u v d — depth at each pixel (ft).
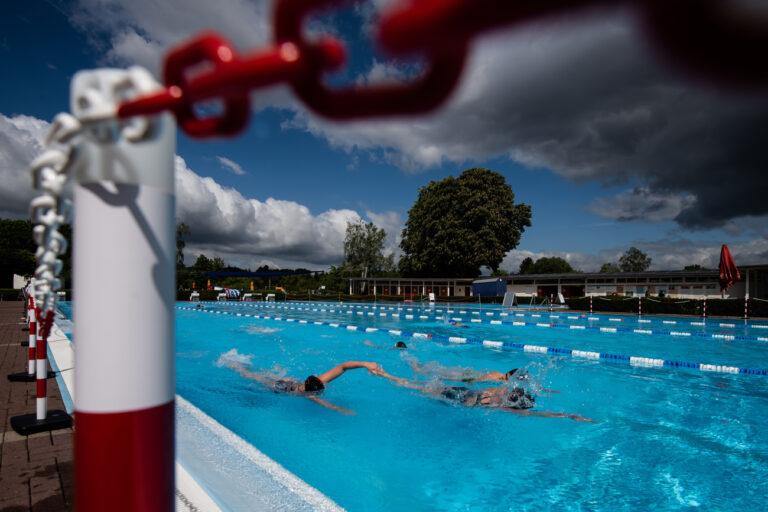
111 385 3.58
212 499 8.53
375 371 22.82
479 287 117.50
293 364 29.66
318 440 15.33
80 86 3.09
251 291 140.36
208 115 2.41
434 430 16.30
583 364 29.66
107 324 3.55
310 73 1.55
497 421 17.16
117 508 3.59
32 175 3.81
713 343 40.16
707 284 94.32
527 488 12.00
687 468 13.19
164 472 3.79
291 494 8.85
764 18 0.64
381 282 166.91
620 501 11.37
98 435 3.59
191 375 25.73
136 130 2.90
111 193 3.51
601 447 14.74
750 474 12.76
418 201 168.55
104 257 3.53
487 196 147.43
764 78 0.70
